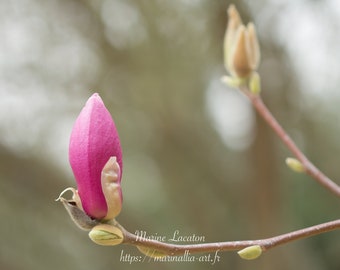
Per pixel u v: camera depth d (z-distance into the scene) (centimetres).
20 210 151
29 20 125
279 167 154
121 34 129
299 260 170
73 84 132
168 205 177
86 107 44
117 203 43
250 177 149
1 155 136
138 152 161
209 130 156
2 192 146
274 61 131
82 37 129
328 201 189
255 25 125
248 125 149
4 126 133
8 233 155
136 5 124
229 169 161
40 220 155
